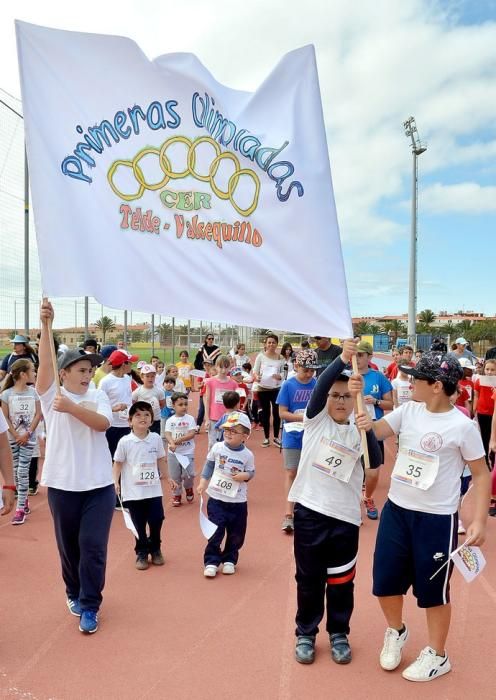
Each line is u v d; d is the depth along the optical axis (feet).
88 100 12.51
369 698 10.61
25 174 35.76
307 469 12.14
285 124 12.44
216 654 12.06
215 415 26.76
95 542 12.77
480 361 39.37
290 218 12.41
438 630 11.25
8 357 32.24
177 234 12.70
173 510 22.94
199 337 76.13
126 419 22.44
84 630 12.78
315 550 11.78
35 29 12.29
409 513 11.12
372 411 21.45
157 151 12.62
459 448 10.92
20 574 16.26
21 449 20.98
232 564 16.48
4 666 11.57
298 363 20.27
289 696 10.64
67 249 12.36
